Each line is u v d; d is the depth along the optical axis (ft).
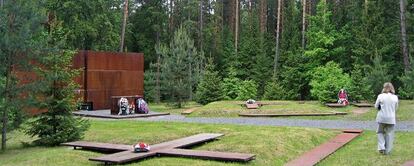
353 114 73.26
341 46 133.59
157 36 154.61
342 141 43.78
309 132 46.32
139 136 44.50
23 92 43.29
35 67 43.98
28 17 42.47
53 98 44.42
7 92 42.39
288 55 138.82
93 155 36.24
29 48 42.52
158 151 34.96
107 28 128.47
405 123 60.95
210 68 107.45
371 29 124.57
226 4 193.98
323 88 99.04
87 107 88.99
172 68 98.22
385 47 121.08
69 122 44.57
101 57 92.07
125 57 96.84
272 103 89.51
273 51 149.69
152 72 126.00
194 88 106.42
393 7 128.67
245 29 160.97
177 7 162.30
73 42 122.93
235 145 38.55
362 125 59.11
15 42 41.24
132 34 156.97
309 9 153.07
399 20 122.31
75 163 32.81
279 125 59.16
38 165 32.37
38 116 44.96
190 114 79.15
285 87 133.18
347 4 145.07
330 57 133.90
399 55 123.85
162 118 73.46
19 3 41.83
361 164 33.17
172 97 98.32
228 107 81.66
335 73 120.67
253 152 35.91
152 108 97.45
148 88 124.26
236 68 146.72
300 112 76.07
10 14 41.73
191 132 47.32
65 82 45.37
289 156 36.09
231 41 159.02
